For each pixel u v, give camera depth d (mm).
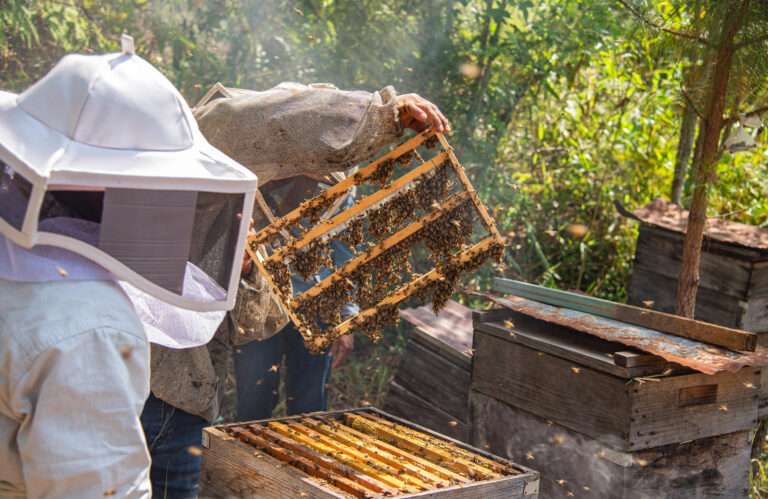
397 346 4980
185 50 4523
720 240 3674
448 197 2277
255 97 2303
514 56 4859
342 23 4730
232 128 2270
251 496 2174
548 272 5281
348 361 4961
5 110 1446
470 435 3139
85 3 4652
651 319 2744
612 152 5734
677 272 3941
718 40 3002
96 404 1356
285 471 2053
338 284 2328
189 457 2568
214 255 1587
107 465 1368
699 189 3139
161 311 1772
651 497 2619
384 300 2324
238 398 3520
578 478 2705
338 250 3375
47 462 1329
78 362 1342
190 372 2477
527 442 2895
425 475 2053
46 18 4410
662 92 5078
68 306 1377
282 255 2322
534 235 5426
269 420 2459
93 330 1365
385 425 2473
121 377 1388
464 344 3363
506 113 5406
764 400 3174
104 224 1378
